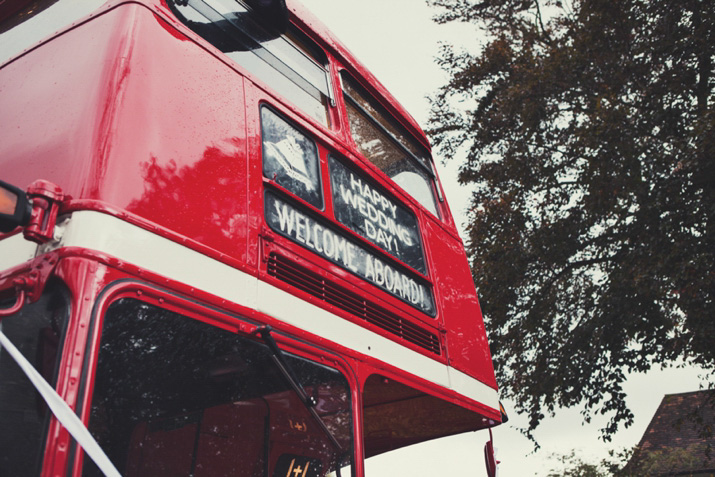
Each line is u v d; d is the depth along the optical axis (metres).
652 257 10.92
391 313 3.62
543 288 13.87
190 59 2.83
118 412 1.92
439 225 4.77
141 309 2.09
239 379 2.38
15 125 2.58
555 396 12.63
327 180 3.46
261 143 3.02
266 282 2.69
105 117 2.30
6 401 1.78
